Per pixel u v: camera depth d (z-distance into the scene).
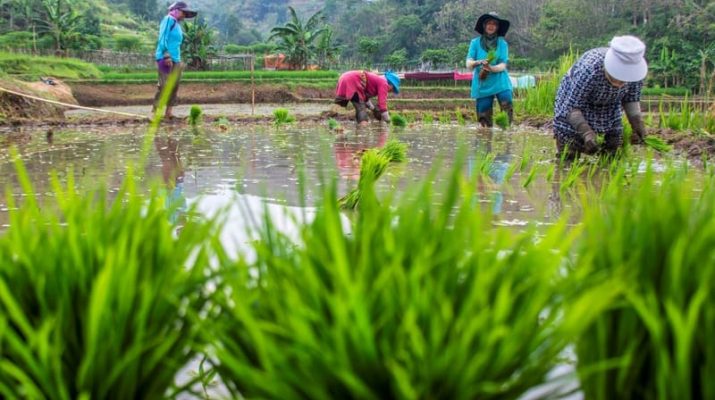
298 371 1.14
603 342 1.30
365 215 1.38
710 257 1.28
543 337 1.17
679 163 6.98
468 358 1.08
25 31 63.78
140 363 1.32
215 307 1.52
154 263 1.42
